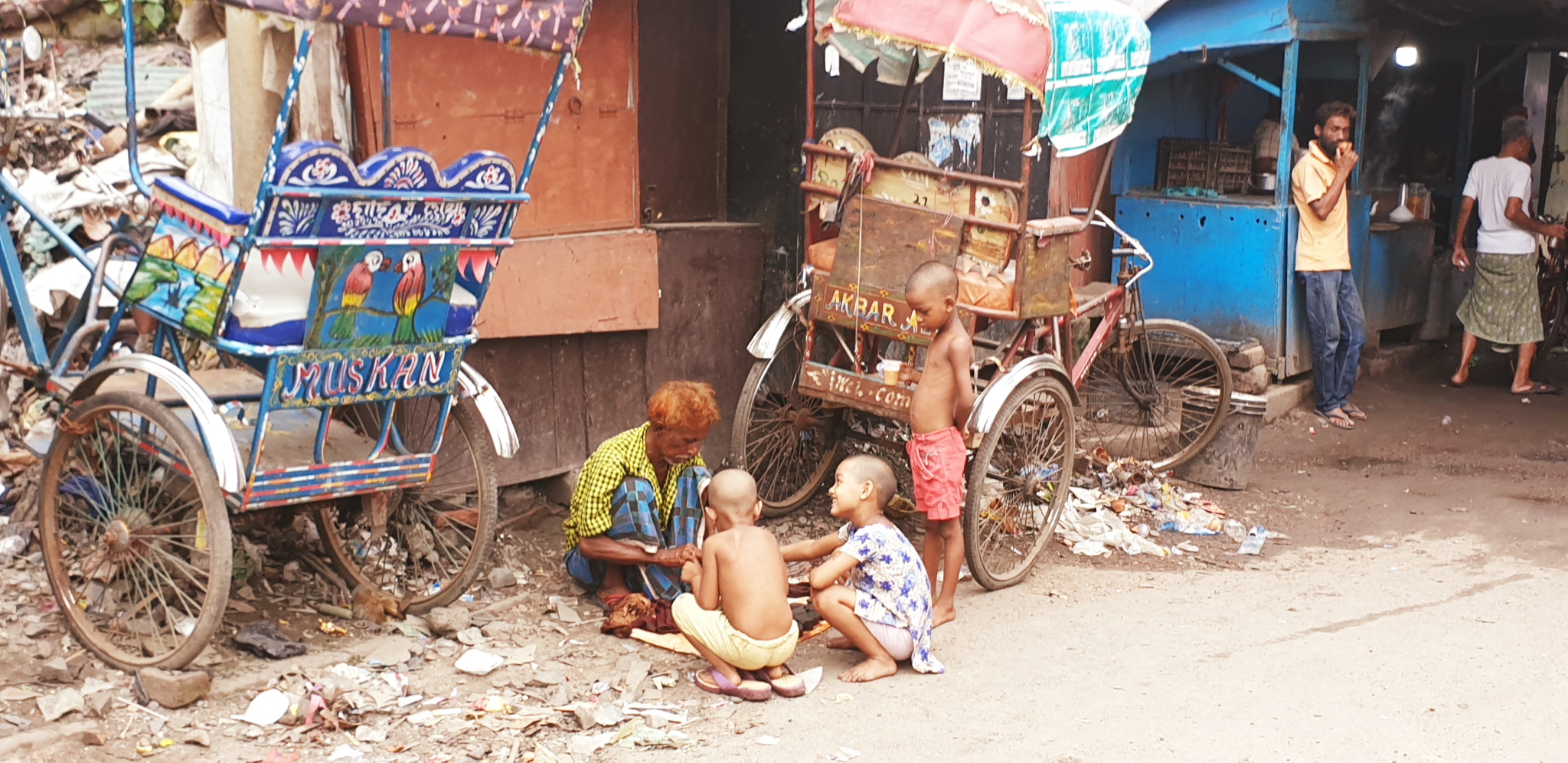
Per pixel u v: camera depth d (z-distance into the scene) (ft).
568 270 18.98
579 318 19.20
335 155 12.00
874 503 14.66
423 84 17.29
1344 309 27.22
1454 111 35.12
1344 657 15.47
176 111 17.78
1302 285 27.45
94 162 17.40
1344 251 26.91
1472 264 34.45
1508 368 32.30
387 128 15.15
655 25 20.10
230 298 12.30
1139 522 21.22
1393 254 31.22
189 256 12.73
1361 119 29.14
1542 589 18.17
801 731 13.15
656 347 20.48
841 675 14.64
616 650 15.12
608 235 19.36
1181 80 29.89
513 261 18.39
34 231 16.92
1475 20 31.04
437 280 13.52
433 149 17.56
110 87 17.56
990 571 17.84
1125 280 21.57
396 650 14.56
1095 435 24.90
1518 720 13.80
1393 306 31.60
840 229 18.19
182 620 13.98
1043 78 15.80
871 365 19.26
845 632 14.56
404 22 12.13
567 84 18.72
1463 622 16.79
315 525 16.44
